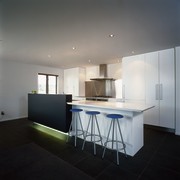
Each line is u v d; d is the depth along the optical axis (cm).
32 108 446
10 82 524
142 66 421
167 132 376
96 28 243
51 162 221
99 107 270
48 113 379
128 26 235
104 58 479
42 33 264
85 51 391
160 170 199
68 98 338
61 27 239
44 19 212
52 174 190
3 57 461
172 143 299
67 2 170
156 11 190
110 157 237
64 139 323
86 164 215
